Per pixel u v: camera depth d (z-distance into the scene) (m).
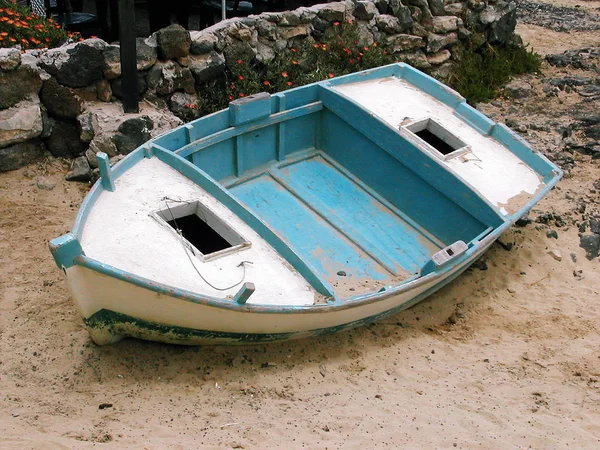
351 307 4.58
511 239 6.05
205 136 5.44
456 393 4.61
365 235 5.51
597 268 5.91
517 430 4.31
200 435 4.08
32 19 6.53
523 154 5.74
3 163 5.95
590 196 6.58
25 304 4.97
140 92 6.29
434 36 7.81
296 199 5.71
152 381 4.49
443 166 5.40
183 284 4.31
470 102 7.85
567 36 9.84
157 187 4.87
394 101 6.02
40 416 4.13
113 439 3.97
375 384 4.64
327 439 4.13
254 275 4.52
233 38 6.65
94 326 4.40
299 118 5.95
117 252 4.36
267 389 4.51
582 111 7.72
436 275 4.91
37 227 5.57
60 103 6.00
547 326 5.28
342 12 7.25
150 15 9.17
